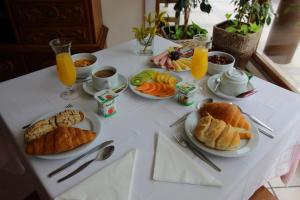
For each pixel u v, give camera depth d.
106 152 0.69
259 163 0.70
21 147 0.71
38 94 0.95
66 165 0.65
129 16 2.31
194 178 0.62
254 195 0.87
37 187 0.71
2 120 0.82
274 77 1.88
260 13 1.69
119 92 0.94
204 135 0.69
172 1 2.27
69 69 0.89
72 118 0.77
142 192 0.59
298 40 2.01
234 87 0.91
